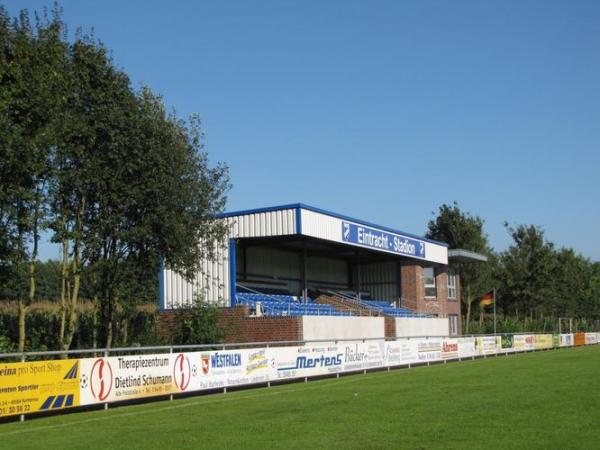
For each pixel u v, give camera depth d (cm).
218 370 1945
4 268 1923
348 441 1075
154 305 3619
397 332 3916
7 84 1795
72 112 2114
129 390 1648
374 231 3972
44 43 1933
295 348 2291
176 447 1059
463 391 1791
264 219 3309
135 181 2173
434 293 4997
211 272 3259
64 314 2289
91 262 2238
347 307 3988
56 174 1952
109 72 2225
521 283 6512
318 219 3422
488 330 5894
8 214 1827
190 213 2352
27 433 1241
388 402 1580
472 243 6288
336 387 2019
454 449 981
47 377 1448
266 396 1809
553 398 1570
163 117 2298
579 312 7350
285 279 4150
